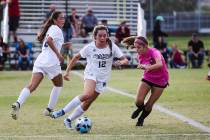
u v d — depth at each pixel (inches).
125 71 2984.7
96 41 1216.8
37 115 1450.5
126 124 1311.5
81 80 2466.8
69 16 3341.5
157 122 1343.5
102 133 1187.9
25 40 3457.2
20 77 2600.9
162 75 1286.9
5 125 1295.5
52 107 1418.6
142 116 1290.6
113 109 1566.2
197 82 2380.7
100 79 1227.2
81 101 1211.2
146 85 1290.6
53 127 1267.2
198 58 3314.5
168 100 1772.9
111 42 1225.4
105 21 3115.2
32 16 3508.9
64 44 1430.9
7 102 1727.4
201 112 1514.5
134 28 3577.8
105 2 3575.3
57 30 1389.0
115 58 1251.2
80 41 3366.1
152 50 1283.2
